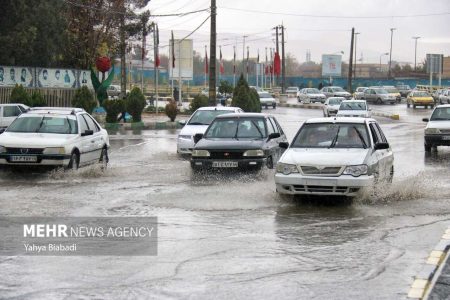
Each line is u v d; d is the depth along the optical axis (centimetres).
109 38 5034
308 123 1296
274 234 913
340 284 667
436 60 7412
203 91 8144
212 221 1004
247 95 3972
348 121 1288
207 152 1472
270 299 618
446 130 2188
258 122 1605
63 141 1491
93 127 1705
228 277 694
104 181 1448
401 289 648
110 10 4803
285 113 5328
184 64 4894
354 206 1134
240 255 791
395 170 1712
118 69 10275
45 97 3791
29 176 1498
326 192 1139
